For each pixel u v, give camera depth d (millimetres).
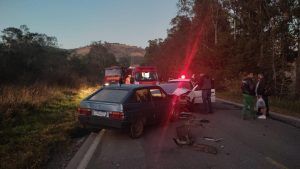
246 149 7676
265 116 12836
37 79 24219
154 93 10227
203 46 40188
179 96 12477
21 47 30312
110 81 30953
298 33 22703
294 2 21875
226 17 34969
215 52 32812
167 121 11258
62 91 23062
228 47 31844
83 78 39000
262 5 25328
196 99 14672
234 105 18172
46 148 7371
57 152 7340
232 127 10672
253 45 27312
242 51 28656
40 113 12336
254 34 28719
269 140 8688
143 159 6758
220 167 6238
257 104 13211
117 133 9555
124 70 31547
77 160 6684
